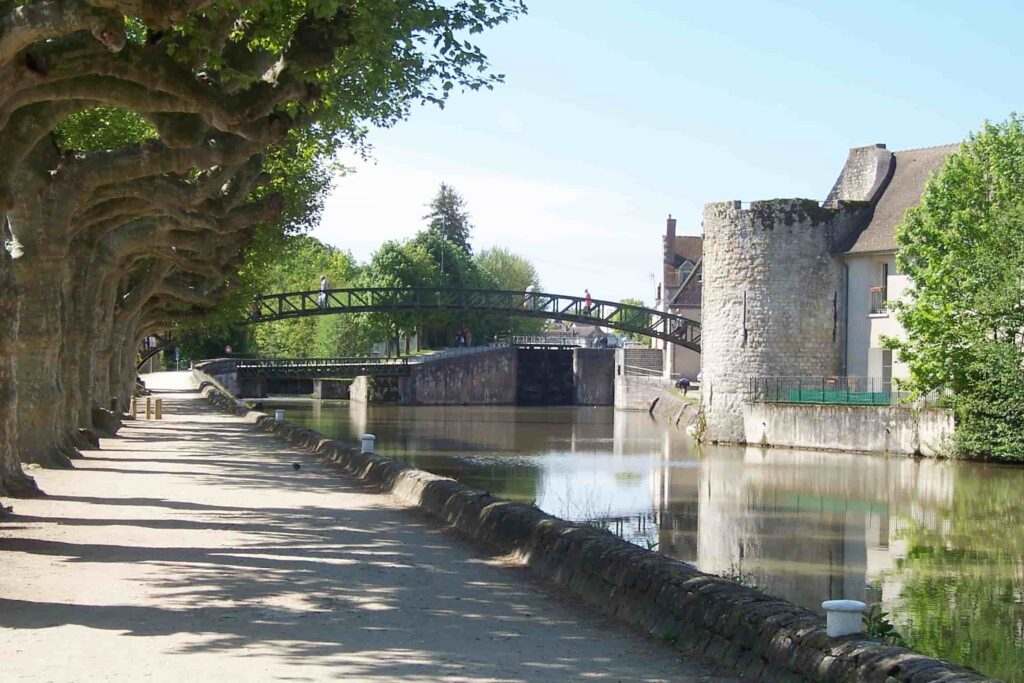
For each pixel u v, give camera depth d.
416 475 23.02
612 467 48.00
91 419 36.59
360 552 16.48
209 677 9.48
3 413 20.48
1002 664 17.02
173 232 35.50
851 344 59.53
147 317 58.97
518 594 13.62
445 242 139.88
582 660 10.55
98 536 17.28
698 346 92.25
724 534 30.09
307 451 35.28
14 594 12.76
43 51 16.02
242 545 16.88
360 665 10.10
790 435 56.69
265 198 32.78
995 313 47.53
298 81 18.62
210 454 33.75
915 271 50.03
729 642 10.35
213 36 18.47
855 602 9.31
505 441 63.38
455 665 10.23
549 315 97.12
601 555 13.31
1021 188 48.81
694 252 116.12
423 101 21.67
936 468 46.19
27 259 24.17
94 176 23.64
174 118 19.44
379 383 109.81
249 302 64.06
